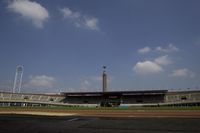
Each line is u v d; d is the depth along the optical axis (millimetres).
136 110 42625
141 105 71500
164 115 28094
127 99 77750
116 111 39906
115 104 76938
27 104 75375
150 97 76188
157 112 35469
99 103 78312
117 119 21125
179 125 15273
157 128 13641
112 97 79125
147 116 26297
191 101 68375
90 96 81500
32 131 12000
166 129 13156
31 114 28672
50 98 81500
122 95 78375
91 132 11969
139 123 16797
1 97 70375
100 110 43719
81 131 12305
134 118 22656
